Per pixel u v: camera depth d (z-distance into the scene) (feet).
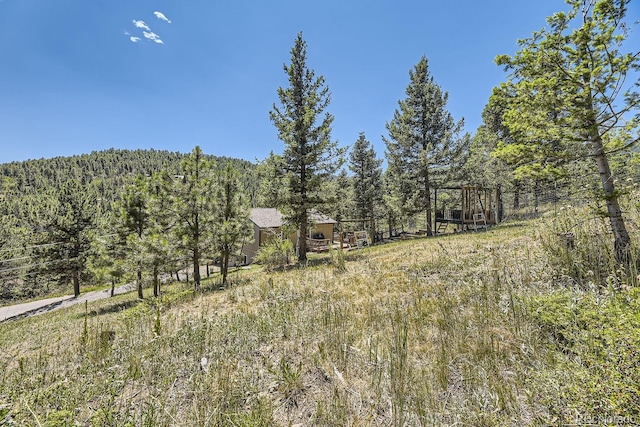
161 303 24.64
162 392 9.53
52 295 87.10
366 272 24.98
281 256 45.37
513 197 64.13
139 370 11.02
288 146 44.27
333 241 99.04
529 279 14.94
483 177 58.18
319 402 8.19
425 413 7.42
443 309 13.55
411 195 58.75
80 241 68.95
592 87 14.34
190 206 35.04
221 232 34.99
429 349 10.68
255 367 10.69
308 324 13.75
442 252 26.58
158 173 40.06
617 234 14.53
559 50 15.02
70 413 7.74
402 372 8.93
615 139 15.08
